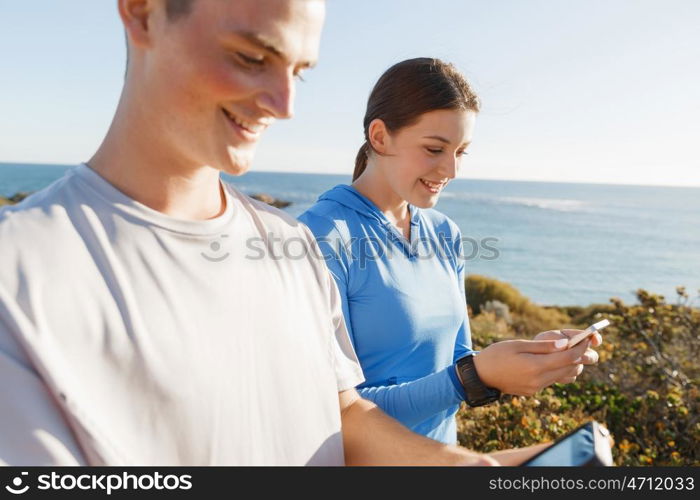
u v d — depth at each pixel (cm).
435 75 169
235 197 98
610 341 668
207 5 68
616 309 676
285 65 72
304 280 104
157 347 74
